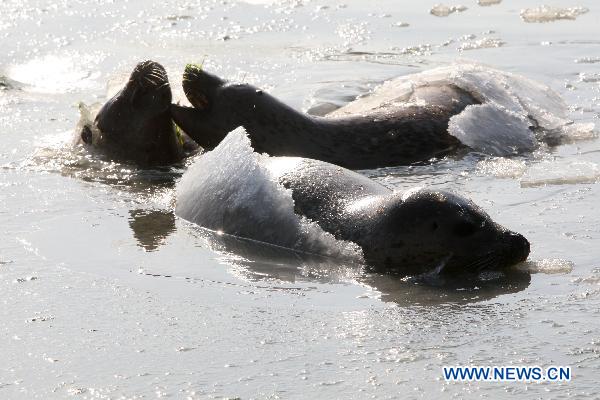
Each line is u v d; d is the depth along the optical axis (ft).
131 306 67.82
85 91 126.00
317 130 101.30
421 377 57.11
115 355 60.75
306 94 121.29
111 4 169.17
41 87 128.57
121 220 85.10
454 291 69.87
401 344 61.26
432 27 151.12
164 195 91.71
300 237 77.92
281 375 57.82
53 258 76.38
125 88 101.96
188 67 100.68
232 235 80.94
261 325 64.59
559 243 76.84
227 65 135.03
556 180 91.09
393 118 104.78
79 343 62.34
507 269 73.36
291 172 81.97
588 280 70.08
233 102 99.91
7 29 154.71
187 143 108.06
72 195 91.76
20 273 73.46
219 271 73.97
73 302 68.49
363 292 70.08
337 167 82.69
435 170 98.22
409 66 132.16
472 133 104.47
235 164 83.97
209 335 63.21
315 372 58.03
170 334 63.46
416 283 71.72
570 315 64.49
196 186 85.92
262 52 141.18
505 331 62.54
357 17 158.40
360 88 123.34
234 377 57.72
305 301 68.49
